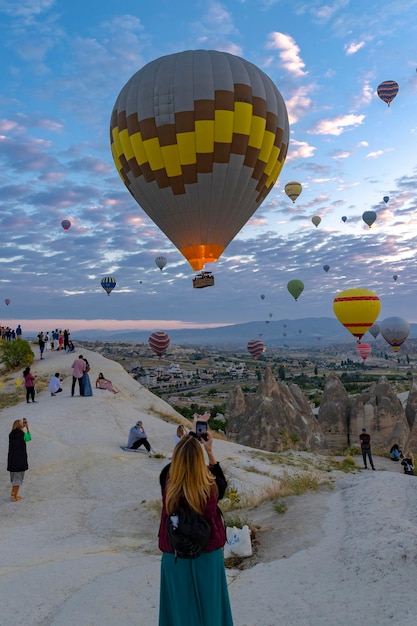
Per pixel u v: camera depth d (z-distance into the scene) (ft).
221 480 13.06
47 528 37.63
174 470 12.53
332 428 159.63
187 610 12.34
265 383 149.28
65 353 134.82
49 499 46.34
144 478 51.90
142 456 62.28
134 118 86.17
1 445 62.18
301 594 19.29
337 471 71.10
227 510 38.96
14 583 22.65
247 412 159.22
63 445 62.34
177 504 12.37
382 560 20.77
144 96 85.15
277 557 24.11
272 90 90.27
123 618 18.34
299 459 78.79
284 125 92.63
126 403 93.04
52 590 21.68
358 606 17.75
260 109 86.84
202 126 83.61
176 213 89.81
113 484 50.34
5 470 54.34
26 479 51.80
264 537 27.66
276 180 95.81
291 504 36.96
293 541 26.12
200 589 12.35
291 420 145.48
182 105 83.56
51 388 91.56
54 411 77.87
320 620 17.04
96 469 54.49
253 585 20.61
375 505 29.48
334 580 20.24
